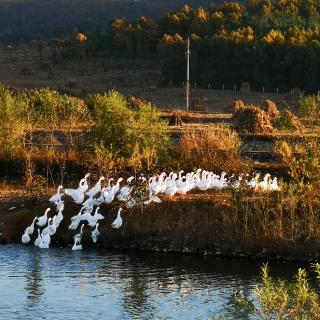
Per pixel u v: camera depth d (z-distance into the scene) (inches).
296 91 3759.8
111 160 1679.4
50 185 1669.5
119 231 1327.5
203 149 1756.9
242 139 2038.6
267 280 704.4
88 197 1480.1
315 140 1588.3
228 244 1272.1
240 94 4052.7
